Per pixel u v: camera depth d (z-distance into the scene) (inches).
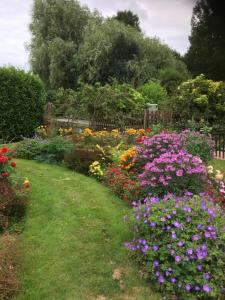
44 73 957.8
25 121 472.7
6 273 134.2
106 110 480.7
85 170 283.3
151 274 136.1
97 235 171.8
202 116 451.8
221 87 473.7
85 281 138.9
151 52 979.3
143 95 631.2
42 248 162.6
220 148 370.0
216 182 214.5
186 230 134.0
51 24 980.6
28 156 332.5
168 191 182.7
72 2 992.9
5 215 190.7
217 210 147.8
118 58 909.2
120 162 254.8
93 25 938.1
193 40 1034.1
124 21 1301.7
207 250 128.9
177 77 803.4
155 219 138.1
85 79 889.5
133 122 455.2
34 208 205.5
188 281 124.7
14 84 459.5
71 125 468.8
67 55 926.4
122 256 154.3
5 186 202.5
